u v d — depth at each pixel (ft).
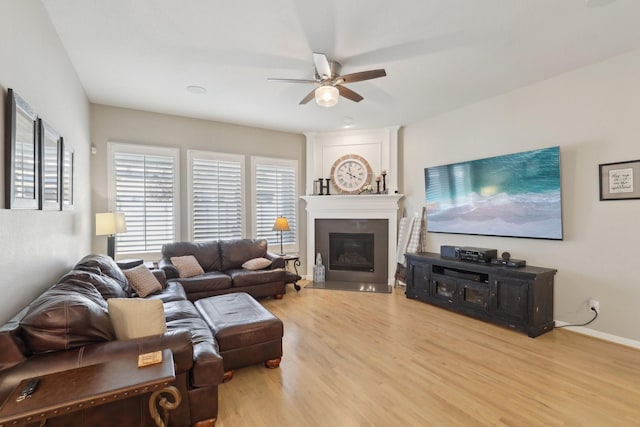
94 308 5.29
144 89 12.14
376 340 10.05
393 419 6.24
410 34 8.41
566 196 10.94
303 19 7.72
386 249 17.79
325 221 18.70
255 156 17.66
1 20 5.09
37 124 6.52
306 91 12.37
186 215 15.76
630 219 9.53
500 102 12.87
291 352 9.22
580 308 10.62
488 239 13.39
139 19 7.74
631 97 9.45
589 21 7.87
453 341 9.98
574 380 7.65
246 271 14.48
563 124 10.98
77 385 3.93
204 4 7.14
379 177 17.70
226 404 6.76
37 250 6.61
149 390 4.04
